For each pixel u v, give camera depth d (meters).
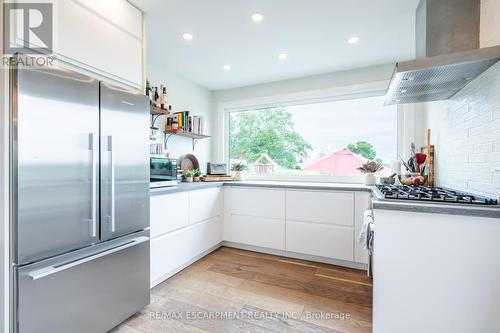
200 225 2.60
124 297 1.61
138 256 1.71
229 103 3.73
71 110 1.29
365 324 1.60
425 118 2.60
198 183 2.76
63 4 1.36
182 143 3.28
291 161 3.42
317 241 2.57
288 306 1.80
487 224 1.18
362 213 2.38
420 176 2.34
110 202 1.49
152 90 2.54
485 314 1.19
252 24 2.07
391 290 1.33
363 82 2.92
